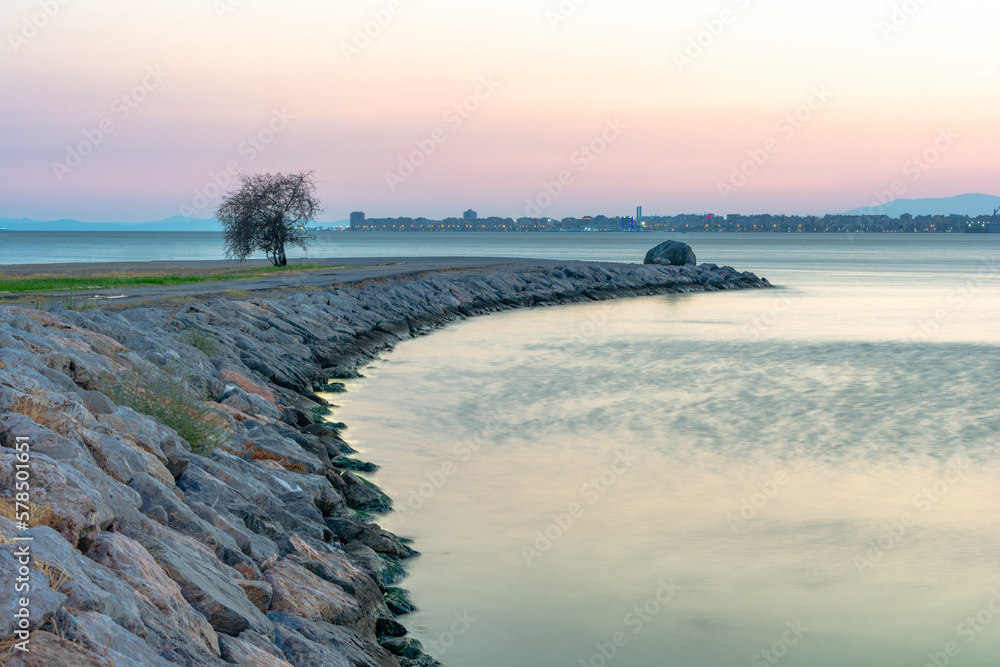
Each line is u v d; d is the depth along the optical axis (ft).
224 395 56.59
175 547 25.49
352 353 101.45
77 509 21.77
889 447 64.34
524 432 67.41
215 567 26.00
